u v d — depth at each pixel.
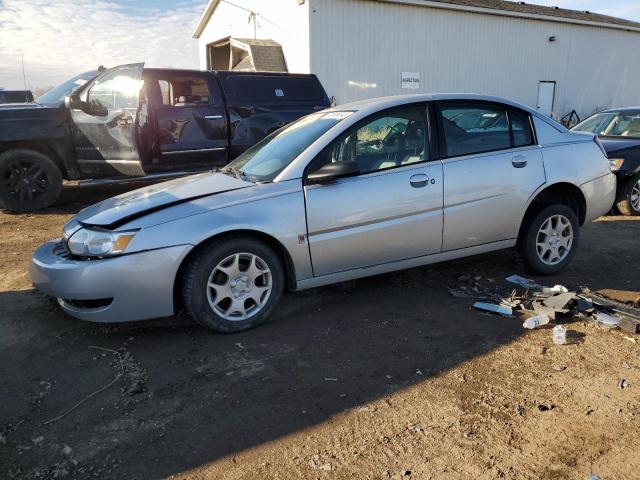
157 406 2.89
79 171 8.20
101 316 3.45
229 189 3.79
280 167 3.93
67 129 7.94
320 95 9.32
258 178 3.93
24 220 7.42
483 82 20.22
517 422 2.70
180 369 3.26
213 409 2.85
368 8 16.73
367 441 2.57
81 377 3.20
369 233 3.94
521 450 2.49
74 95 7.77
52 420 2.78
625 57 25.03
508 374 3.14
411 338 3.62
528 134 4.62
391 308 4.13
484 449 2.50
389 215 3.97
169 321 3.95
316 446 2.54
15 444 2.59
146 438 2.62
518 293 4.37
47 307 4.23
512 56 20.80
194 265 3.52
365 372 3.20
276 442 2.58
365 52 17.00
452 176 4.18
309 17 15.77
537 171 4.52
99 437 2.64
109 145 7.70
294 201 3.71
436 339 3.60
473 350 3.44
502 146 4.48
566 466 2.38
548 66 22.11
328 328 3.79
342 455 2.48
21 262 5.40
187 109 7.95
